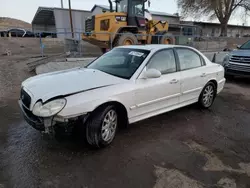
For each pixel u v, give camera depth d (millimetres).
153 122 3941
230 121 4125
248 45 8047
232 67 7562
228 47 15375
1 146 2930
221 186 2297
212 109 4789
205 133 3572
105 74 3357
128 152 2896
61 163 2596
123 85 3066
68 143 3045
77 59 8219
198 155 2889
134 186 2254
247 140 3375
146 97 3346
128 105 3121
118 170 2508
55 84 2875
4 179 2285
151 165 2629
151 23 12133
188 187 2264
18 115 4078
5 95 5387
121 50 4055
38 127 2574
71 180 2312
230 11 26984
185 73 4012
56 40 20875
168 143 3186
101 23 10758
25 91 2910
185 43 13375
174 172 2508
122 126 3354
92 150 2896
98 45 11266
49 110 2475
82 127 2750
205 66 4535
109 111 2908
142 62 3428
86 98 2656
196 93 4363
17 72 7879
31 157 2695
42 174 2389
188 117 4250
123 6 11141
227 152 2992
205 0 26031
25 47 17656
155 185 2277
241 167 2650
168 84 3646
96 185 2252
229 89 6754
